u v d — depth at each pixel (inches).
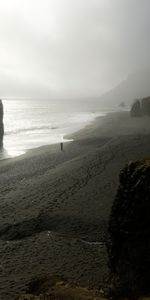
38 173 1615.4
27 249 835.4
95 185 1317.7
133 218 530.9
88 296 512.4
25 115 6860.2
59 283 563.8
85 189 1273.4
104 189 1259.2
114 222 566.6
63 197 1194.6
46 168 1717.5
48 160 1930.4
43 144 2699.3
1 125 2711.6
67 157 1998.0
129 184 554.9
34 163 1860.2
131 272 521.7
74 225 963.3
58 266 743.1
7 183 1445.6
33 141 2906.0
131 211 535.5
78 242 868.0
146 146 2124.8
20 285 664.4
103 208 1067.9
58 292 522.9
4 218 1023.0
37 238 896.9
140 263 511.2
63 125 4471.0
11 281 683.4
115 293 532.4
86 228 942.4
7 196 1242.0
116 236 562.6
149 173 528.7
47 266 745.6
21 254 808.9
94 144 2475.4
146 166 541.6
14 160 1978.3
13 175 1594.5
